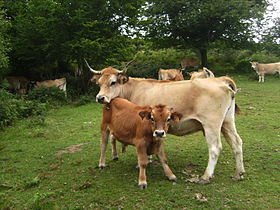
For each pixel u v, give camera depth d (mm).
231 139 5398
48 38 16281
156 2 22906
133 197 4578
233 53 27469
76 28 16109
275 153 6527
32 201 4484
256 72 21984
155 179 5309
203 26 22625
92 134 8805
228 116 5422
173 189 4828
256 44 24672
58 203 4465
